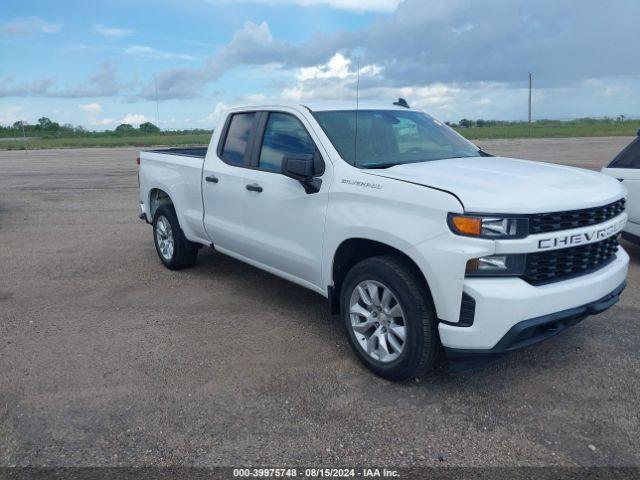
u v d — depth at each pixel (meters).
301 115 4.85
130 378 4.13
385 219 3.83
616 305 5.40
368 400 3.77
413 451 3.21
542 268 3.56
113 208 11.88
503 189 3.61
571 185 3.85
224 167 5.62
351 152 4.47
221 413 3.64
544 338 3.66
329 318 5.29
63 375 4.20
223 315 5.40
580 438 3.30
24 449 3.29
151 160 7.10
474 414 3.58
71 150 35.88
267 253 5.10
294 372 4.20
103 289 6.27
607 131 45.75
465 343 3.49
